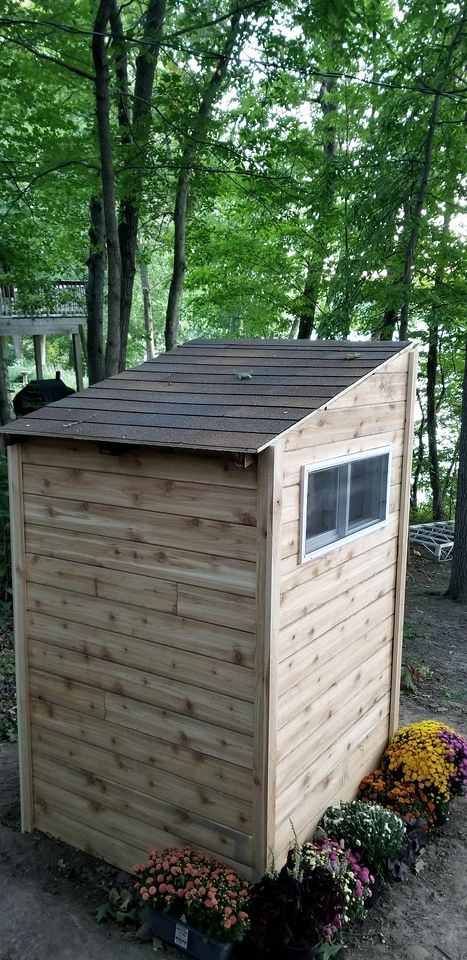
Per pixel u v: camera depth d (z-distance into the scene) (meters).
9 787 5.02
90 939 3.47
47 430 3.75
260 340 5.12
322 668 3.92
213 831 3.58
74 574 3.97
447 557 13.24
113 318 7.96
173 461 3.45
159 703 3.71
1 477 9.82
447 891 4.04
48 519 4.04
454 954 3.53
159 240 15.48
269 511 3.12
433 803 4.61
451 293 12.31
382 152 10.00
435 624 9.45
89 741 4.07
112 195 7.76
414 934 3.67
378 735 4.96
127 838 3.97
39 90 10.29
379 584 4.64
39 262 13.34
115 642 3.85
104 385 4.48
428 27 8.96
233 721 3.42
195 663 3.53
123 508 3.70
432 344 15.20
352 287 10.87
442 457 18.92
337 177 10.84
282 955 3.19
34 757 4.37
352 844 3.97
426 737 4.97
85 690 4.04
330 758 4.17
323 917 3.26
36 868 4.06
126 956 3.34
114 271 7.89
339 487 3.93
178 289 10.88
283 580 3.35
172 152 10.41
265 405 3.50
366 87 11.21
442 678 7.50
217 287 15.20
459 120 9.23
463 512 10.47
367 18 8.05
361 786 4.70
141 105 9.96
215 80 9.54
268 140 10.53
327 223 11.96
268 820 3.39
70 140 10.30
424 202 10.58
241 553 3.27
